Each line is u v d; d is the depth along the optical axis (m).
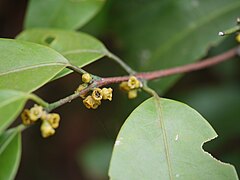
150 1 0.35
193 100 0.38
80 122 0.47
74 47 0.27
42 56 0.23
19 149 0.21
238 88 0.38
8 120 0.20
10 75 0.23
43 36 0.28
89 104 0.23
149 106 0.23
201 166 0.22
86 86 0.23
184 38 0.34
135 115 0.23
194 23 0.34
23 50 0.23
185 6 0.34
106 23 0.36
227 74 0.39
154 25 0.35
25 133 0.46
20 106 0.20
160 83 0.31
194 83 0.41
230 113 0.37
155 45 0.34
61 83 0.45
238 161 0.37
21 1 0.43
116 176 0.21
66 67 0.23
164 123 0.23
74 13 0.30
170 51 0.34
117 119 0.35
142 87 0.25
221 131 0.37
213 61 0.31
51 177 0.47
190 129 0.23
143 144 0.22
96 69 0.38
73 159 0.48
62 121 0.47
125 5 0.36
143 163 0.22
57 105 0.22
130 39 0.35
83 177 0.48
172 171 0.22
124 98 0.34
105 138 0.41
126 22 0.36
